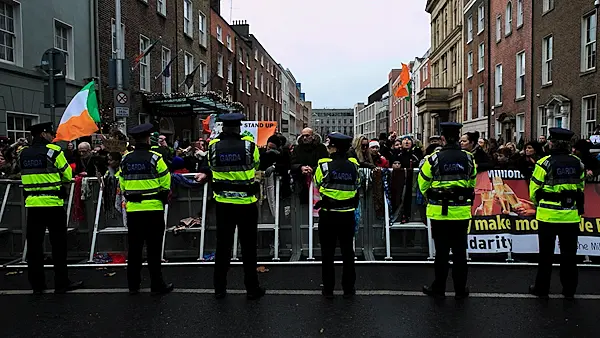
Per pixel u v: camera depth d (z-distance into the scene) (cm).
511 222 747
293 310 534
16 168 879
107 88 1645
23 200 792
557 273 669
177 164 873
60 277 611
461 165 556
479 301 558
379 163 888
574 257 557
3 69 1191
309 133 776
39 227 606
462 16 3303
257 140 1075
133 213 589
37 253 606
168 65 1997
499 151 1053
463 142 776
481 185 762
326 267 573
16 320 515
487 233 745
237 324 494
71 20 1464
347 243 575
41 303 571
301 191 778
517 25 2345
